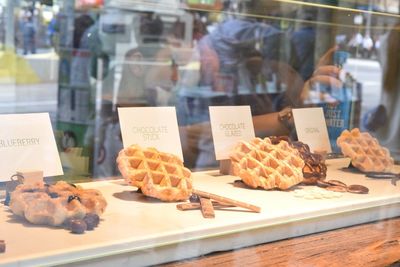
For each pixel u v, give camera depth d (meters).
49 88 1.17
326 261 0.73
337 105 1.28
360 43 1.35
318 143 1.19
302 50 1.36
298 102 1.29
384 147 1.21
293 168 0.99
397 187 1.02
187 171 0.90
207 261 0.71
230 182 1.00
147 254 0.69
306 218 0.83
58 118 1.09
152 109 0.99
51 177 0.87
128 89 1.23
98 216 0.72
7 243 0.64
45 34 1.20
